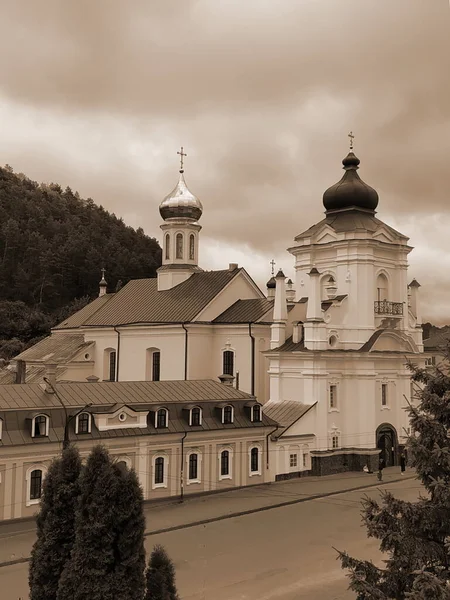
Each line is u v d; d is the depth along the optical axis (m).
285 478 60.22
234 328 72.50
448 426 23.75
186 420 52.59
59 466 23.58
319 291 65.56
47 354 84.94
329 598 32.16
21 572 35.47
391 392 68.81
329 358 65.19
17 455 43.34
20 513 43.19
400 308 70.88
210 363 74.56
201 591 32.88
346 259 68.25
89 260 181.12
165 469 50.81
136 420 49.75
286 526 45.00
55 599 22.25
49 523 22.92
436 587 18.83
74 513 22.72
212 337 74.88
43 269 176.50
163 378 74.81
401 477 61.78
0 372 87.06
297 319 69.31
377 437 66.44
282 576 35.06
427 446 23.08
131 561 21.61
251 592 32.84
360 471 64.75
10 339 146.00
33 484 44.12
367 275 67.62
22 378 64.12
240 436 55.75
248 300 76.25
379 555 38.53
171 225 82.69
